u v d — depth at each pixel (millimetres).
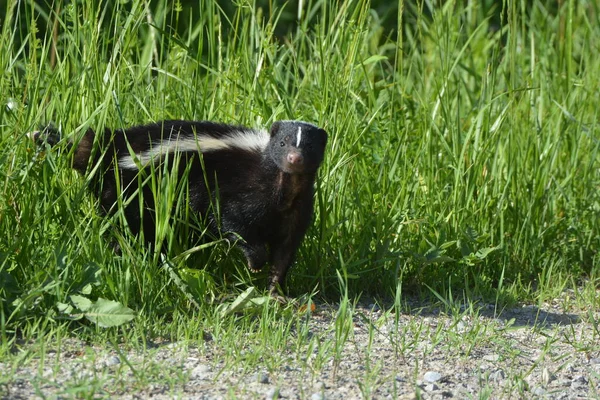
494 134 11797
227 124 10578
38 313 8195
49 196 8977
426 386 7648
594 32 15812
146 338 8289
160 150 9914
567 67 13758
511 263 11523
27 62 10422
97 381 6918
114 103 9805
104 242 9219
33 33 9594
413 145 12125
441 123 12648
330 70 11414
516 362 8438
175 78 10961
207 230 10133
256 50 11930
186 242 9656
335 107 10820
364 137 11672
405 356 8359
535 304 10500
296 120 10508
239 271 10047
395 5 20047
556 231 12102
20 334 8062
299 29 12617
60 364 7473
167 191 9055
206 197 10047
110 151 10008
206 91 11203
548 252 11688
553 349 8844
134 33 10453
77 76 9898
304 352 8203
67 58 10305
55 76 9602
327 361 8031
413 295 10578
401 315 9750
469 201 11367
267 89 11883
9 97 9625
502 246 11281
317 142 9875
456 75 14977
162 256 9047
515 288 10688
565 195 12242
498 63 14320
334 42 11289
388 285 10453
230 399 6965
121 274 8672
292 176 9797
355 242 10703
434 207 11375
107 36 10852
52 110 9688
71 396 6727
